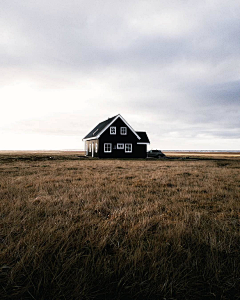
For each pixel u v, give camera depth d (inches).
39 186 321.7
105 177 441.1
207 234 143.5
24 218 170.2
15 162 875.4
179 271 102.3
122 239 139.2
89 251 121.8
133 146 1368.1
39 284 87.5
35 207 208.4
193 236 141.0
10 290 89.1
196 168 678.5
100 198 255.8
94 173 503.8
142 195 282.0
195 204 239.3
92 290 92.0
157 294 90.5
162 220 176.2
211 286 95.1
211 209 222.4
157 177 448.5
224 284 97.3
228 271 105.7
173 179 430.3
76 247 124.0
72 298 85.7
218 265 107.4
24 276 98.7
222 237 143.3
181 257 117.0
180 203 237.5
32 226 154.2
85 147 1768.0
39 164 770.2
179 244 125.6
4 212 192.5
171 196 279.1
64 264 102.3
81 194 267.3
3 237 138.4
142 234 141.9
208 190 320.2
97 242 131.3
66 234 136.1
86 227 157.2
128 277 97.2
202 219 181.5
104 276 96.3
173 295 91.0
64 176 444.1
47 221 166.7
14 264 105.1
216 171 588.7
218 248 126.6
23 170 560.4
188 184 372.2
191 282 98.0
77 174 486.3
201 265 111.4
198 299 89.4
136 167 697.0
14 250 115.5
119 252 114.8
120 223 169.9
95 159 1188.5
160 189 320.5
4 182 355.3
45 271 97.3
